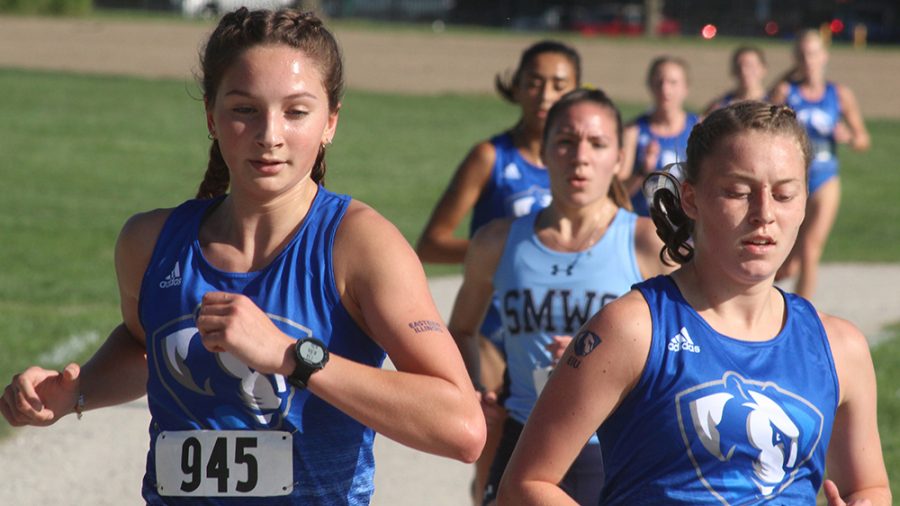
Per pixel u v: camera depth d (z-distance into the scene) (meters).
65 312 27.36
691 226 8.70
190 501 8.30
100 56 96.25
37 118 64.81
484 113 75.75
